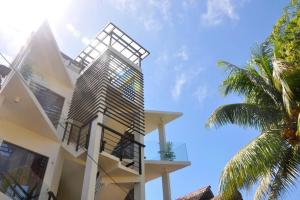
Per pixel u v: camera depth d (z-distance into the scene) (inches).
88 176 450.0
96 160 470.6
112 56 653.3
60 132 561.9
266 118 462.6
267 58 506.3
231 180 383.9
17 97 458.0
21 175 402.0
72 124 554.3
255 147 397.4
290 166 442.6
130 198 568.4
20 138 492.4
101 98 551.8
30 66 549.0
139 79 677.3
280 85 453.4
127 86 636.1
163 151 669.9
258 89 505.7
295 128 431.8
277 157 420.8
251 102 516.7
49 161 510.3
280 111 472.4
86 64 734.5
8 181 377.1
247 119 479.5
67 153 536.4
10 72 477.4
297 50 444.1
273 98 483.8
